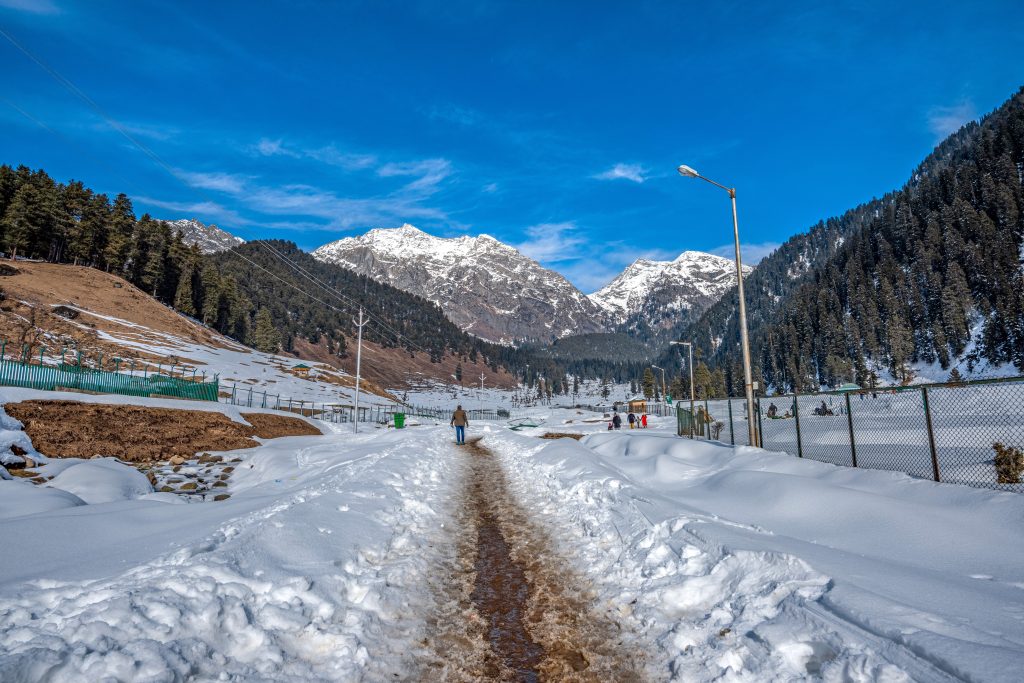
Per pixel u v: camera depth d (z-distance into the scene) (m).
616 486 10.84
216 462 21.86
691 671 4.27
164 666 3.76
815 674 3.81
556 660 4.77
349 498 9.85
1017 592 5.00
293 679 4.12
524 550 8.25
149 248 122.25
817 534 7.47
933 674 3.46
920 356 139.75
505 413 112.19
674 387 162.25
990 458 13.84
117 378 32.19
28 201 100.38
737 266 16.12
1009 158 172.88
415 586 6.50
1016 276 125.06
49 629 4.15
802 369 158.50
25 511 9.37
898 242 186.62
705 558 6.30
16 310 70.19
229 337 129.88
